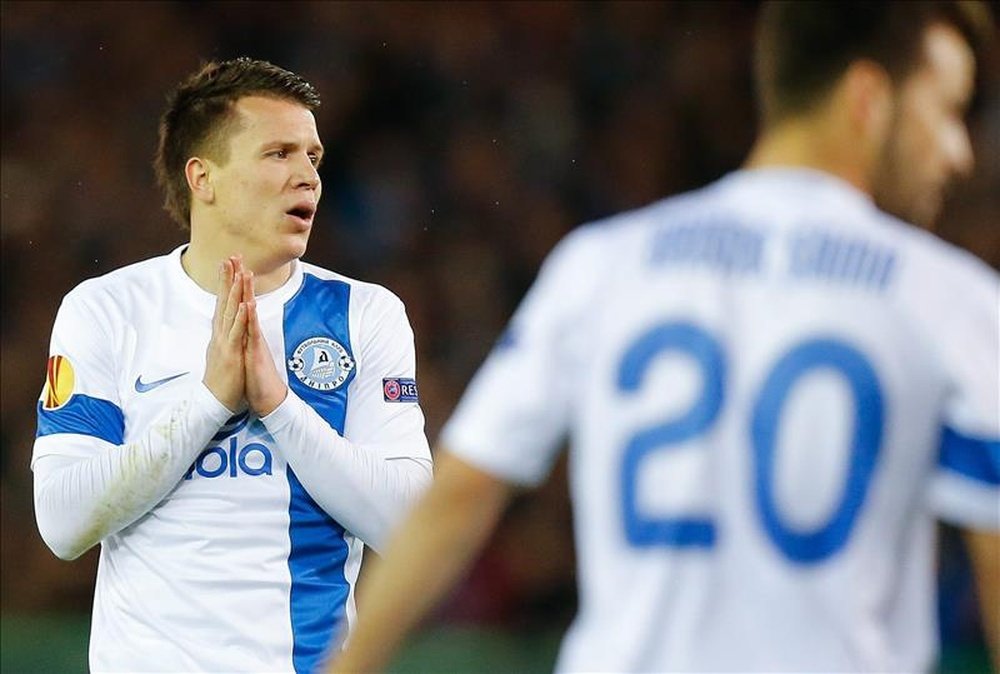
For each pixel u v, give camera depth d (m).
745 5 48.94
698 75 48.22
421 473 13.20
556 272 8.09
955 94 7.89
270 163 13.19
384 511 12.78
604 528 7.70
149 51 46.91
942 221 42.78
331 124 45.97
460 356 41.81
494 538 34.59
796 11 7.81
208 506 12.77
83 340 13.12
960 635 31.56
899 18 7.70
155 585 12.75
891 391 7.42
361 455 12.79
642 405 7.65
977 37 7.93
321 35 47.56
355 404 13.42
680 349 7.62
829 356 7.45
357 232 44.66
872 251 7.61
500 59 48.09
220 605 12.69
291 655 12.78
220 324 12.47
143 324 13.22
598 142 47.44
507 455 7.85
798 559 7.36
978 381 7.40
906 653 7.46
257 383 12.43
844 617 7.32
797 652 7.34
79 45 46.84
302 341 13.33
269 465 12.86
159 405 12.95
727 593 7.42
